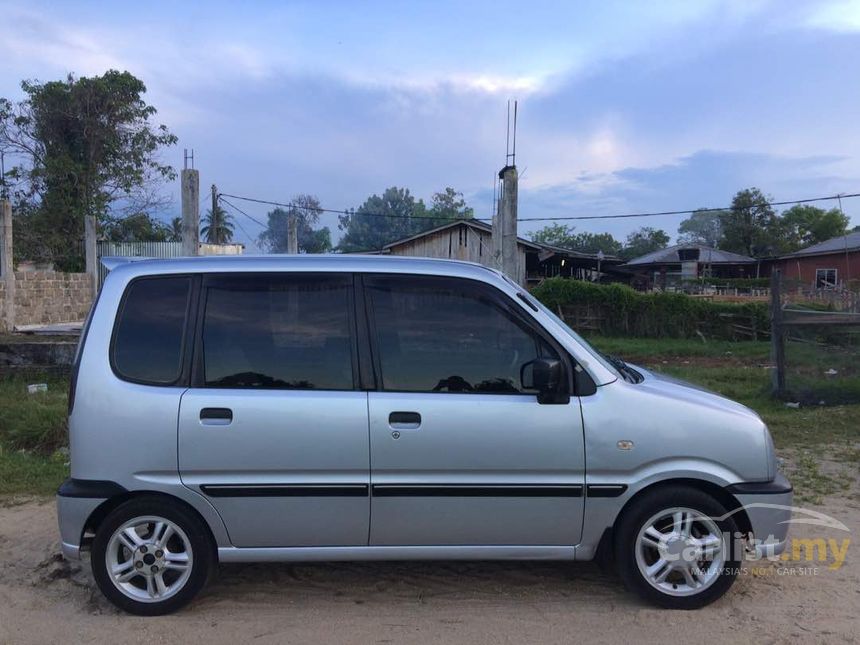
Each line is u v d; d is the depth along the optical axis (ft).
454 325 12.84
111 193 109.91
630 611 12.68
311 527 12.31
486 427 12.20
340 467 12.17
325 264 13.11
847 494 19.52
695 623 12.17
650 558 12.73
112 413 12.23
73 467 12.40
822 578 14.08
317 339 12.69
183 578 12.42
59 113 103.19
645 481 12.35
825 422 27.73
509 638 11.73
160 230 119.44
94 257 75.41
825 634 11.80
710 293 120.37
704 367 49.73
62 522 12.32
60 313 70.33
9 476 21.31
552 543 12.57
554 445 12.25
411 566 14.71
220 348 12.62
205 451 12.14
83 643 11.62
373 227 212.43
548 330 12.78
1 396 28.71
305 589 13.64
